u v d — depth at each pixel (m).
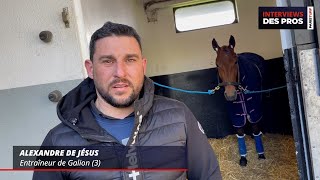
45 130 2.29
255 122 3.23
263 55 4.31
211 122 4.46
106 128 1.02
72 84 2.23
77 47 2.19
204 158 1.10
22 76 2.29
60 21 2.19
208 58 4.49
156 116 1.06
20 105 2.31
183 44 4.57
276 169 3.11
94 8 3.05
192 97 4.54
